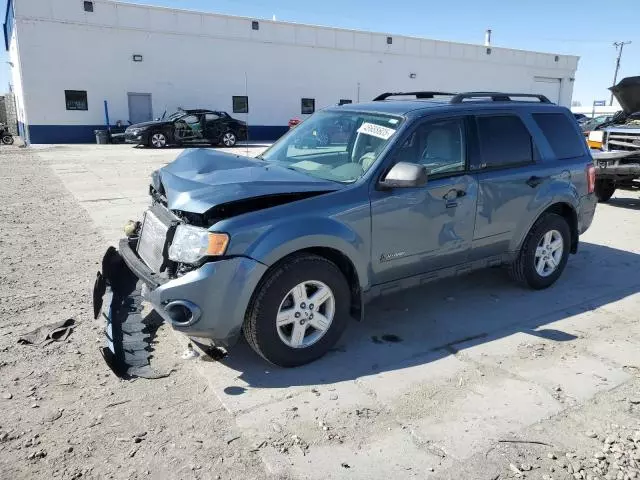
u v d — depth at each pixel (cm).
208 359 389
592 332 446
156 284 354
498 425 317
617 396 350
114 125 2838
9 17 2952
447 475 275
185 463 282
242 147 2480
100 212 890
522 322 466
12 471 274
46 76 2653
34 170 1467
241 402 337
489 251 484
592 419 325
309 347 381
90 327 440
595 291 544
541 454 292
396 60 3666
